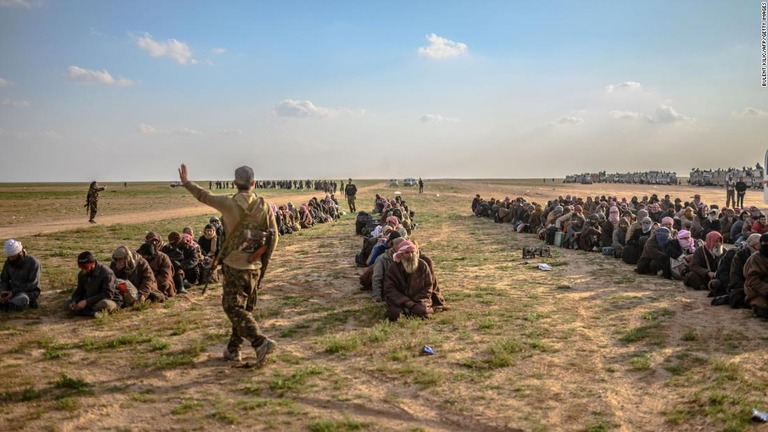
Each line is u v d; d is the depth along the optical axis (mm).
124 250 9500
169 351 6949
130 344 7273
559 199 27938
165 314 8961
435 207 47312
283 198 60719
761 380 5848
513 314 9039
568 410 5160
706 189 80625
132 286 9328
